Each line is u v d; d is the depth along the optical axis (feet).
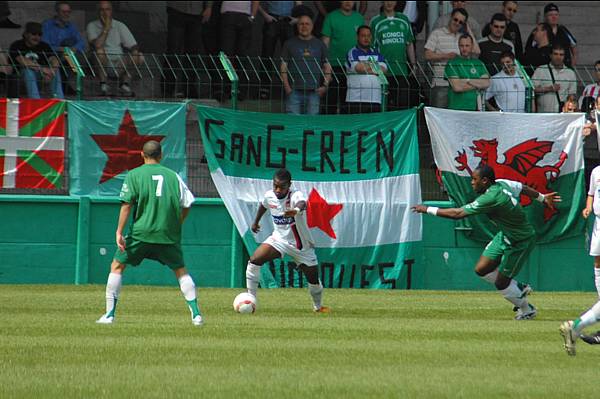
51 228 153.38
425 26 212.02
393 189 159.02
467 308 122.42
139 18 213.66
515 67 168.35
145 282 153.79
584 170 160.04
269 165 157.79
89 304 119.34
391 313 114.11
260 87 165.48
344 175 158.71
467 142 159.74
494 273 110.42
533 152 160.04
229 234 155.94
